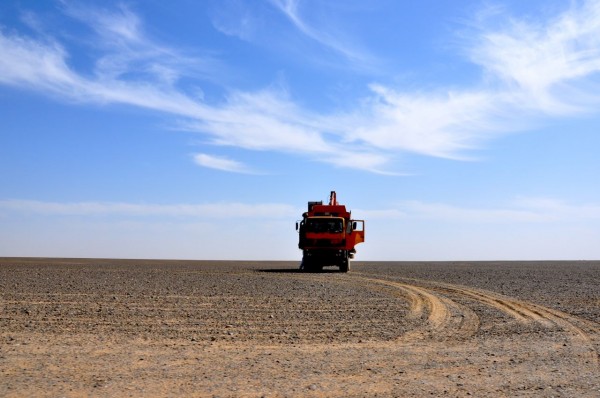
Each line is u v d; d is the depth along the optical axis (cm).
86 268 4434
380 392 901
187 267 4978
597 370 1067
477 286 2902
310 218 4259
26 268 4328
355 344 1334
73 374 985
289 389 909
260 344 1319
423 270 4591
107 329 1478
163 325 1560
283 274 3869
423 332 1519
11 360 1088
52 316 1680
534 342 1378
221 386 921
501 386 944
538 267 5628
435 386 941
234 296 2288
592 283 3172
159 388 902
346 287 2780
